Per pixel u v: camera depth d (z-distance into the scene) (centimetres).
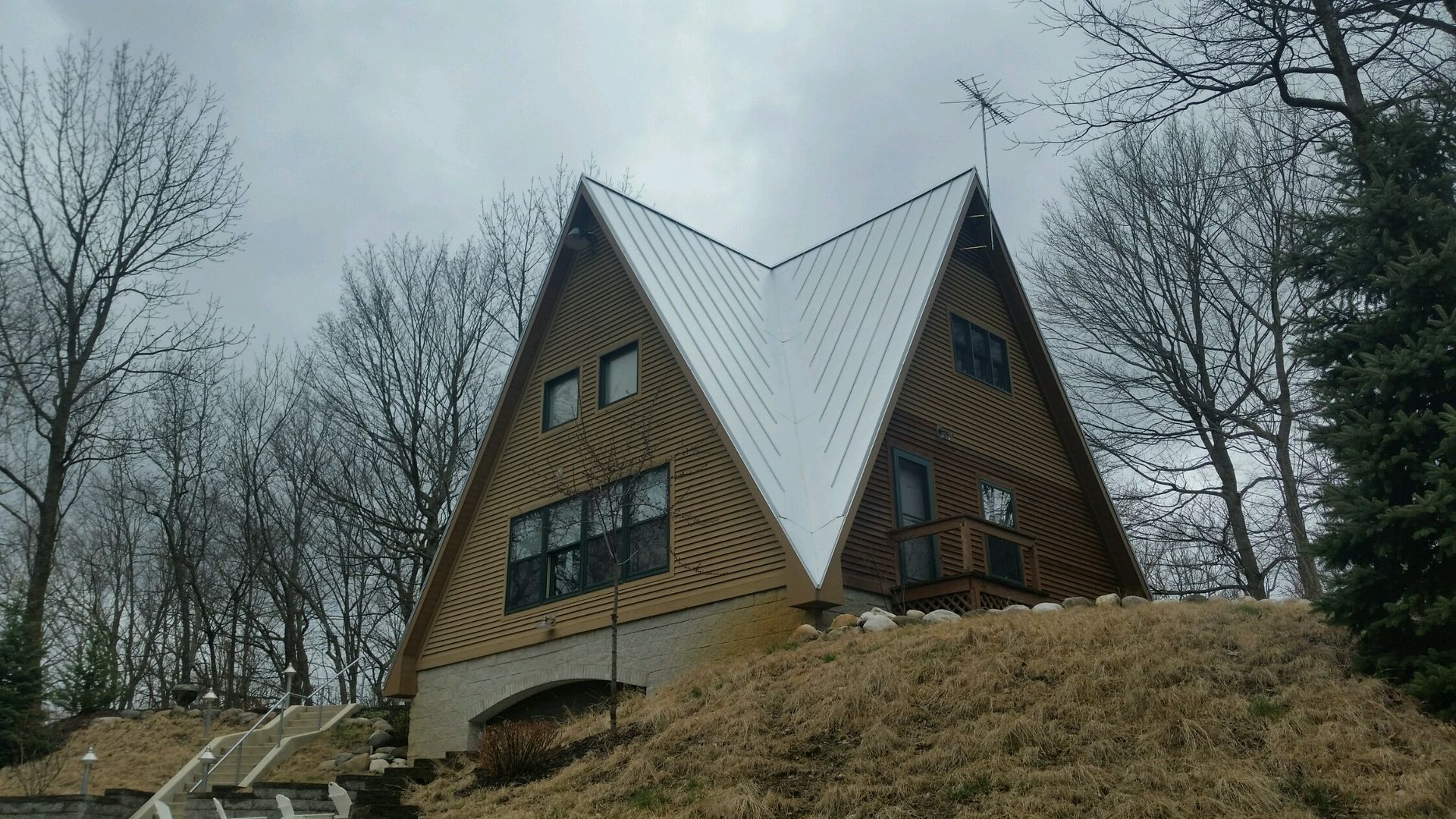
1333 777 939
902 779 1066
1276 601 1436
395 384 3431
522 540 2103
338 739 2308
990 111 2045
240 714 2472
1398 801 884
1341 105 1406
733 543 1706
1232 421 2809
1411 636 1080
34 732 2242
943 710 1195
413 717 2150
